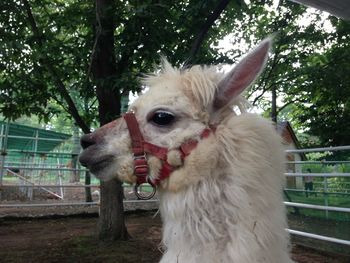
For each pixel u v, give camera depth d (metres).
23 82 1.45
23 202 2.82
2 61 1.28
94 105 1.92
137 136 0.57
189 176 0.53
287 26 2.29
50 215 2.35
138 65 1.33
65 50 1.38
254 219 0.49
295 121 3.08
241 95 0.57
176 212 0.53
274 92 2.70
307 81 2.31
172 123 0.55
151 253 1.48
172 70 0.61
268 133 0.54
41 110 1.58
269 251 0.48
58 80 1.48
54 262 1.38
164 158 0.55
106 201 1.66
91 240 1.66
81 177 5.52
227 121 0.55
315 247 1.62
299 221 1.96
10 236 1.83
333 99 2.57
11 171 3.52
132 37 1.27
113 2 1.28
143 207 2.66
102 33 1.24
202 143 0.53
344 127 2.74
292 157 2.38
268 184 0.51
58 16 1.46
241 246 0.48
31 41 1.36
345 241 1.35
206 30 1.24
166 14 1.22
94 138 0.60
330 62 2.28
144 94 0.60
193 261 0.50
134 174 0.57
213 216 0.51
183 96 0.56
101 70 1.44
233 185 0.51
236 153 0.52
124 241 1.63
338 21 2.31
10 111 1.49
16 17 1.35
